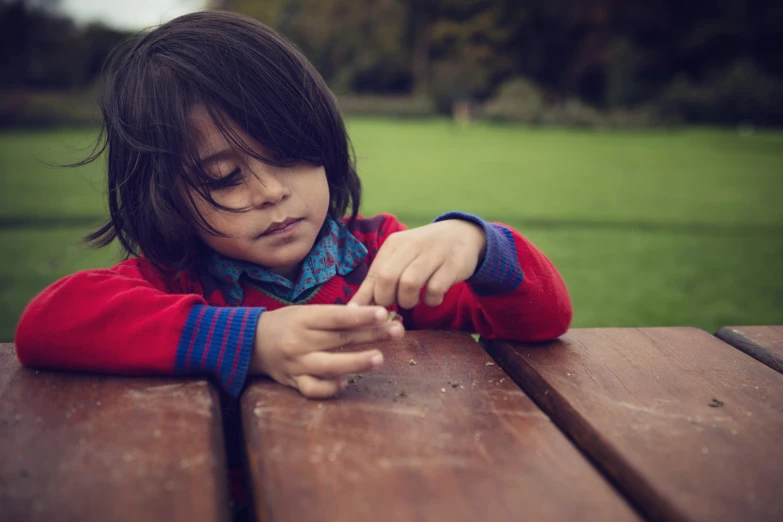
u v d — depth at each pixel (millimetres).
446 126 22938
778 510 565
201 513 544
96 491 573
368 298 854
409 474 604
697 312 3207
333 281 1141
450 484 589
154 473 602
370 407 746
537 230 5391
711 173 9984
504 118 24188
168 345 820
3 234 5020
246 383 822
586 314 3154
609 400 777
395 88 35719
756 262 4348
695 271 4074
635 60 27734
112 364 825
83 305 852
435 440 669
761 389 819
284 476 599
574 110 23922
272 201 961
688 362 909
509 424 706
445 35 34500
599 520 543
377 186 8039
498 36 33781
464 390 796
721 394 802
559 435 683
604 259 4391
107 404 746
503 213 6148
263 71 984
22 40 26719
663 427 711
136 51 1062
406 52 35156
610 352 953
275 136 951
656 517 591
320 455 636
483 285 965
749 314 3189
